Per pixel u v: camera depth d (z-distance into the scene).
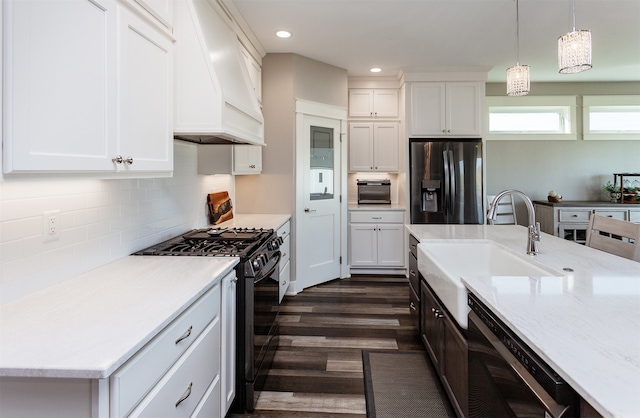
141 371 0.99
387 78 4.80
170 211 2.43
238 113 2.17
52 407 0.87
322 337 2.86
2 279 1.20
